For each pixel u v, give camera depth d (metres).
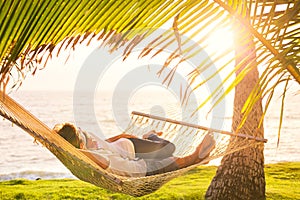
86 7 1.50
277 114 35.94
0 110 2.00
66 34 1.50
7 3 1.43
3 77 1.46
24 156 20.12
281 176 11.67
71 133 4.04
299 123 31.23
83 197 8.95
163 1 1.59
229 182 7.47
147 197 8.77
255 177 7.39
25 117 2.38
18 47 1.47
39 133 2.40
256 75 6.99
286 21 1.88
